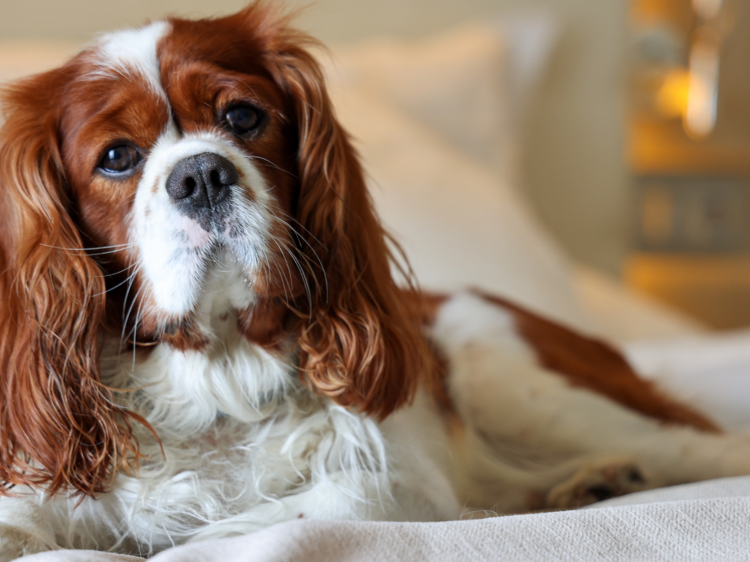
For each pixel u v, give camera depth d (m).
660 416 1.95
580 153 4.29
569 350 2.09
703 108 4.96
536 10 4.07
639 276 5.10
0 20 3.36
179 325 1.34
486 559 0.90
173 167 1.27
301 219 1.51
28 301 1.38
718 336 2.89
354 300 1.49
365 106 3.21
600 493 1.73
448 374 1.94
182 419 1.44
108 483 1.34
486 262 2.75
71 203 1.42
